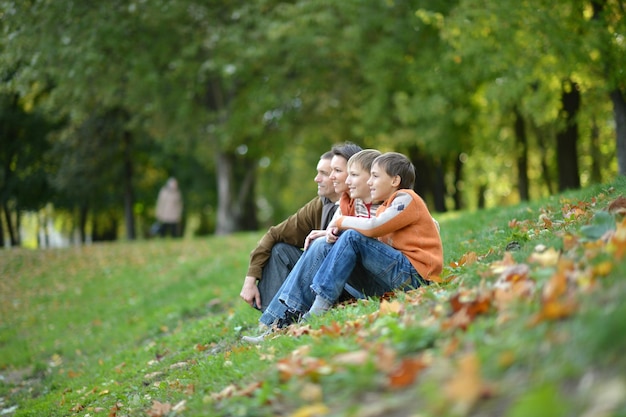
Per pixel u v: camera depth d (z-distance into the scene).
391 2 19.33
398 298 4.56
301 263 5.22
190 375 5.33
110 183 30.89
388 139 21.83
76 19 20.27
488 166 28.48
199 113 23.70
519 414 2.08
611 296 2.60
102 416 5.66
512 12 12.58
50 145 29.61
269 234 6.02
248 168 28.84
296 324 4.94
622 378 2.10
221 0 22.47
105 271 17.20
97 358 9.88
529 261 3.81
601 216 4.00
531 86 16.30
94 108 25.84
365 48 20.86
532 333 2.62
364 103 21.72
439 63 19.14
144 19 21.03
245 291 5.98
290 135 25.23
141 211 37.09
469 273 4.32
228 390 3.80
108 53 21.39
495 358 2.53
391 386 2.69
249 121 23.11
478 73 17.78
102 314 13.35
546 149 23.41
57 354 11.14
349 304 5.20
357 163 5.29
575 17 12.35
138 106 23.23
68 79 20.91
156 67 22.02
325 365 3.25
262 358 4.21
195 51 21.41
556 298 2.85
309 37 20.80
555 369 2.31
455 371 2.54
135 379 6.94
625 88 12.49
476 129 22.44
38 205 31.05
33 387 9.30
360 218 4.98
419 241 5.00
